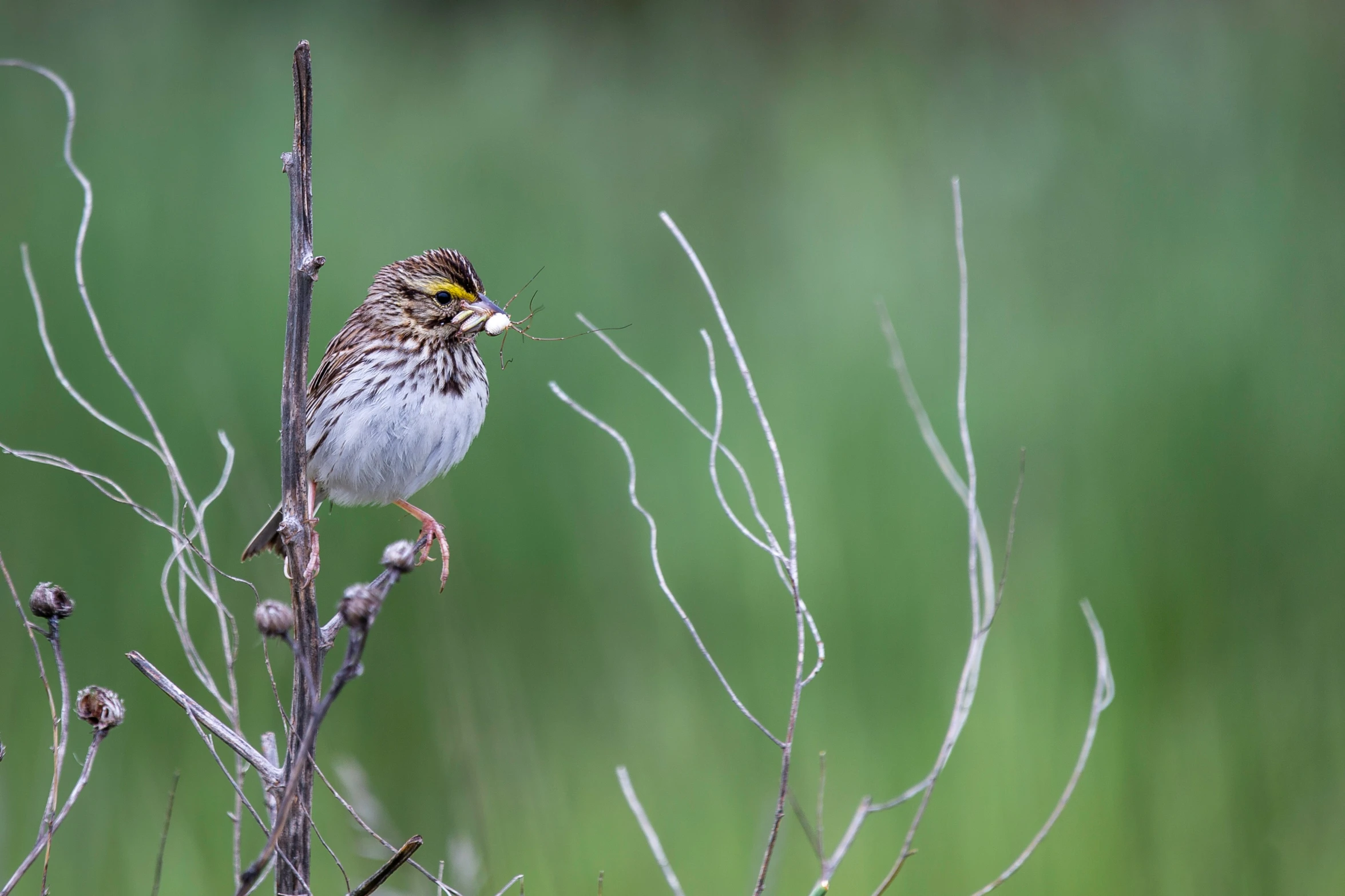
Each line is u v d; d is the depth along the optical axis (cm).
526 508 1109
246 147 1393
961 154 1681
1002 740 954
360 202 1390
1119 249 1415
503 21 2131
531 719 1030
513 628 1070
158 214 1222
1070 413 1170
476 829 777
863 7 2197
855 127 1788
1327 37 1538
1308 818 925
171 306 1120
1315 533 1084
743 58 2136
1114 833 913
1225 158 1471
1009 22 2105
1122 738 958
